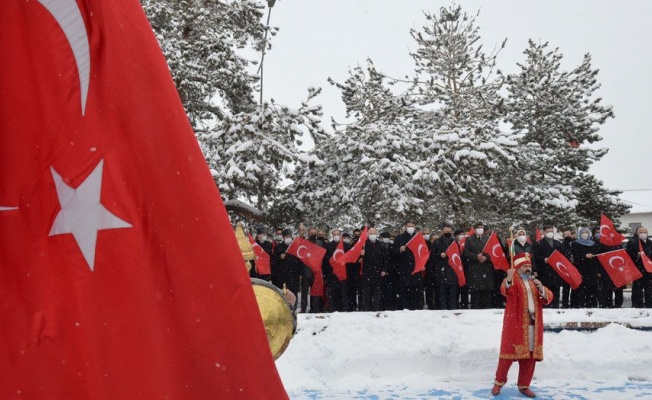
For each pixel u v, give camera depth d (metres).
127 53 2.33
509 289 9.93
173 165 2.32
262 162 22.19
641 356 11.86
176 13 23.62
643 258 15.73
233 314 2.29
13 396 2.12
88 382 2.14
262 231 16.62
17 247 2.21
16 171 2.24
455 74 30.39
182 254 2.28
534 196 29.23
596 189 32.12
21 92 2.28
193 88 22.64
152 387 2.16
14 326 2.16
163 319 2.22
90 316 2.17
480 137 24.75
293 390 10.76
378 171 23.02
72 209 2.24
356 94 28.11
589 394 10.10
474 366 11.68
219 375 2.25
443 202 25.94
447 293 15.86
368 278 15.56
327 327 12.26
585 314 13.02
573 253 16.70
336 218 25.19
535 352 9.77
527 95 33.06
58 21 2.32
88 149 2.28
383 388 10.77
